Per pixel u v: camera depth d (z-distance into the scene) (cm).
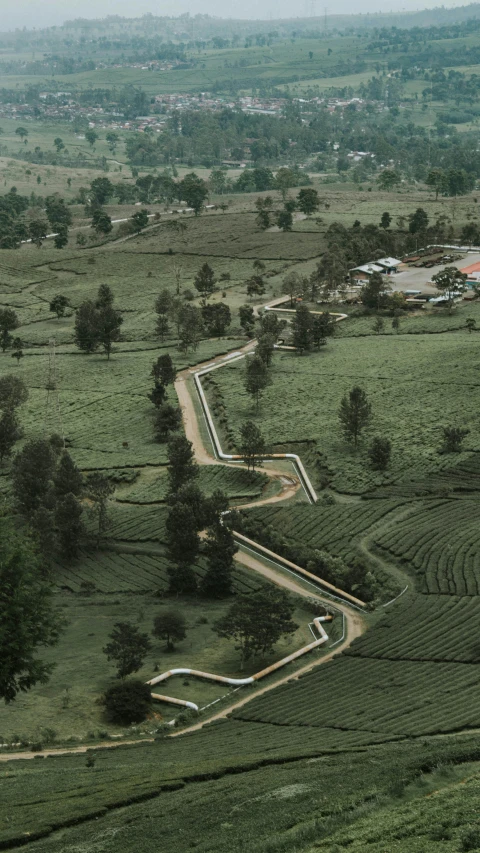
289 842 5884
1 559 8075
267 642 12094
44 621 8288
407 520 16062
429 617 12775
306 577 14900
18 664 7956
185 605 14250
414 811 5997
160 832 6550
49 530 15600
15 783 8050
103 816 7081
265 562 15450
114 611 13975
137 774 8150
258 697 11162
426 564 14450
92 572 15388
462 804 5978
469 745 7469
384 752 8044
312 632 13262
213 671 12069
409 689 10688
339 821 6122
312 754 8419
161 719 10819
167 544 15825
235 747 9231
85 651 12538
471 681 10694
